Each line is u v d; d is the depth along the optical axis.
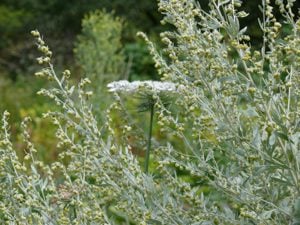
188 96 2.70
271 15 2.63
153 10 17.02
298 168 2.54
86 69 9.73
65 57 16.55
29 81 14.44
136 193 2.68
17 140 8.12
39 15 17.83
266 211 2.60
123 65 10.41
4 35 17.69
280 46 2.59
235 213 2.83
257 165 2.55
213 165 3.06
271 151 2.50
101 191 2.73
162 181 2.91
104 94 8.99
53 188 2.68
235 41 2.52
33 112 10.80
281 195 2.63
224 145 2.91
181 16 2.69
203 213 2.77
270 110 2.56
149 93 3.07
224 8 2.58
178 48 2.72
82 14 17.55
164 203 2.67
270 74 2.58
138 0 17.00
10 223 2.64
